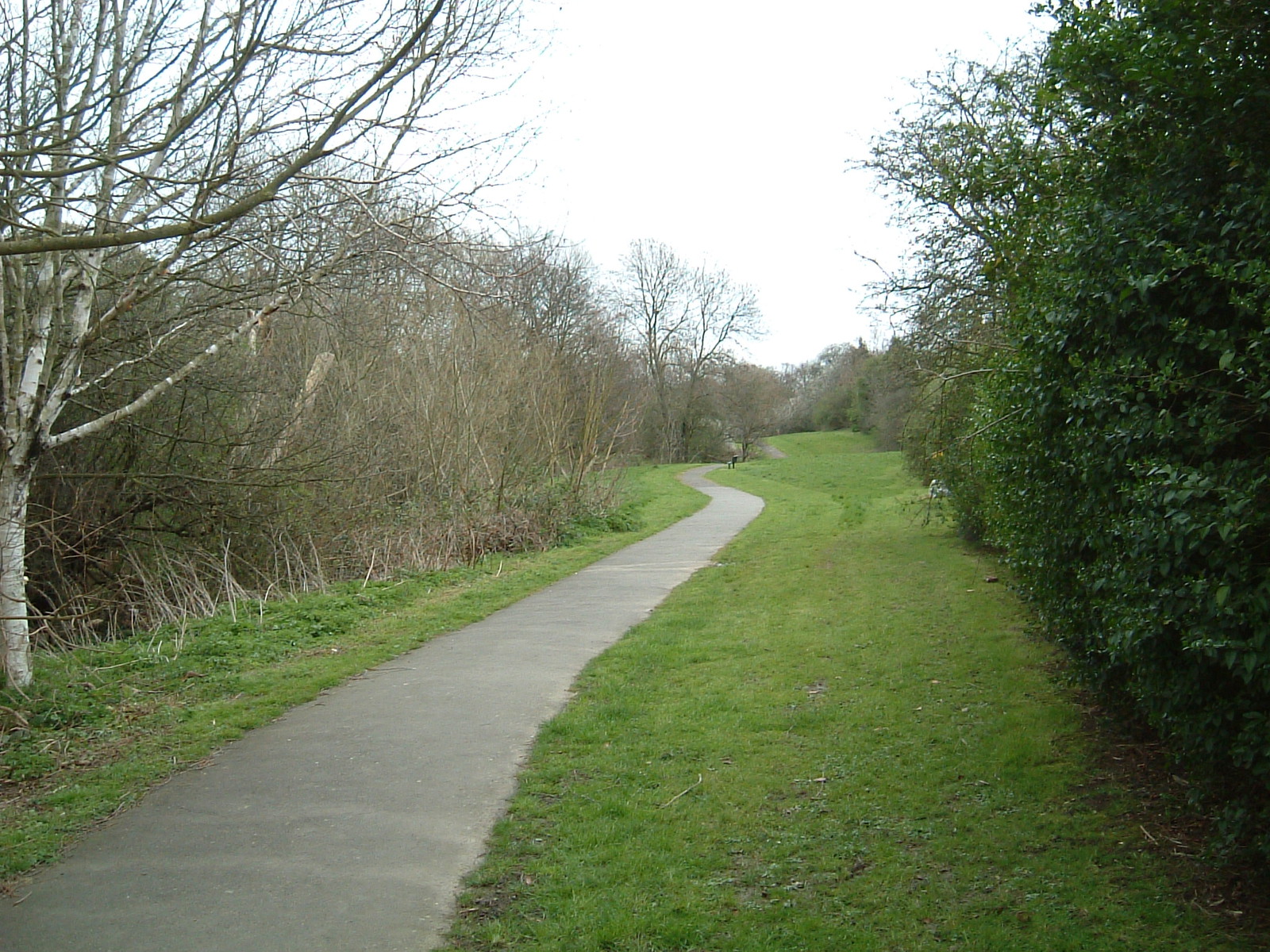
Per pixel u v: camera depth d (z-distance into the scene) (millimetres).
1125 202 4871
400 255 7730
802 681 8195
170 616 11273
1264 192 3777
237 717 7410
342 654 9625
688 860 4773
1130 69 4398
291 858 4844
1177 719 4270
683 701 7742
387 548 15500
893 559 15422
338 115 6570
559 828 5188
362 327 13695
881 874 4551
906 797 5496
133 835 5199
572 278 23406
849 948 3898
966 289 12781
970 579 12883
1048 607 6664
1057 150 7594
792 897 4363
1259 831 4133
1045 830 4957
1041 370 5523
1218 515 3463
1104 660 5719
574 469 23281
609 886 4496
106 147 7320
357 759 6426
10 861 4832
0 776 6234
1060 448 5477
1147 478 4016
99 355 10461
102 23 8148
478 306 8148
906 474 26922
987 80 12117
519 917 4215
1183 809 4953
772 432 78375
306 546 14508
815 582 13734
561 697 7930
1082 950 3770
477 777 6016
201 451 12703
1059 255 5535
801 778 5879
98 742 6926
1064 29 5199
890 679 8070
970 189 8359
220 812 5508
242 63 6637
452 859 4820
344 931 4094
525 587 14180
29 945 3994
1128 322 4633
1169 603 3863
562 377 22719
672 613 11727
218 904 4344
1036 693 7359
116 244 5574
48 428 8320
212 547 13453
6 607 8008
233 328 10398
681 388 67625
